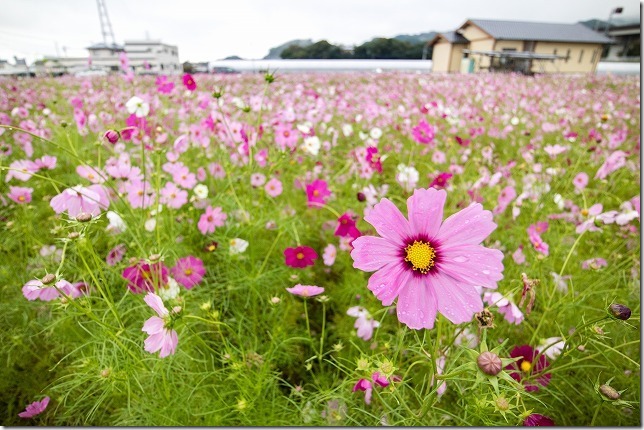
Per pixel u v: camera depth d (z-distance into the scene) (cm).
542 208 277
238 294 212
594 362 167
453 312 88
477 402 115
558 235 235
